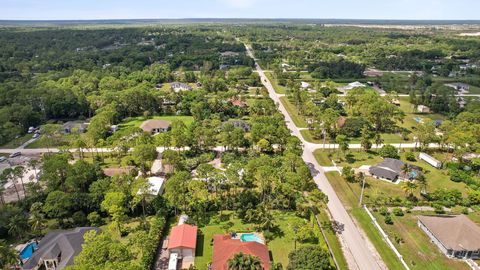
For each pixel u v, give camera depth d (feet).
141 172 347.56
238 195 304.09
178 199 276.62
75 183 297.12
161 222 258.16
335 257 234.38
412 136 469.16
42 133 435.94
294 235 251.60
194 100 574.15
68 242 232.12
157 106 564.71
